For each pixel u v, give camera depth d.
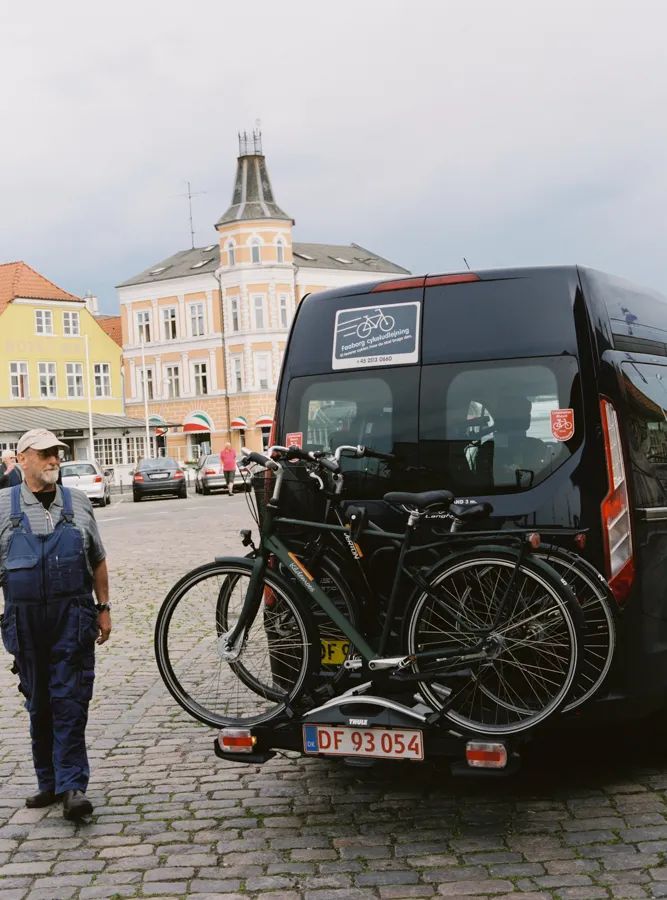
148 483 41.59
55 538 5.20
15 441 63.88
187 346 83.19
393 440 5.46
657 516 5.22
